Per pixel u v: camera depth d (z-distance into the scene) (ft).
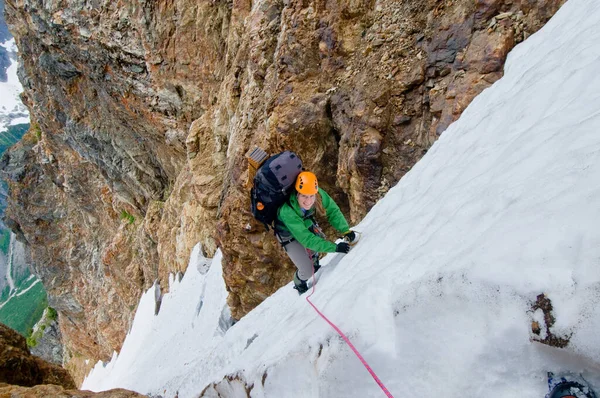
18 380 41.45
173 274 70.69
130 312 102.99
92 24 66.85
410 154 21.85
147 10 58.85
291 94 27.50
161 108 69.00
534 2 18.29
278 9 32.07
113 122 85.81
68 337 145.28
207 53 54.95
